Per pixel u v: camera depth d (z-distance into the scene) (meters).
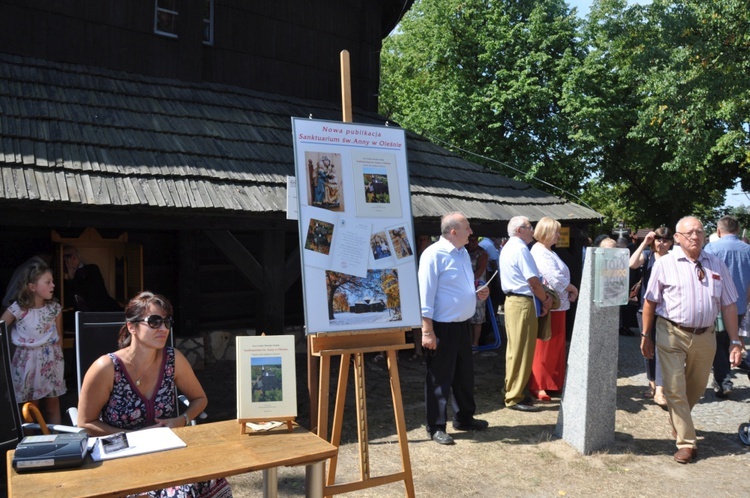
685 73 17.64
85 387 3.25
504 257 6.40
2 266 7.80
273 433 3.05
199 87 8.84
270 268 7.11
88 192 5.66
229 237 6.91
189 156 6.92
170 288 9.14
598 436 5.31
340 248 3.96
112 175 6.07
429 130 22.53
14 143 5.98
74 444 2.61
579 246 10.56
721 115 17.72
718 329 6.88
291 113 9.21
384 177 4.21
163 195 6.04
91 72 7.98
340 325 3.89
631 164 23.97
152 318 3.26
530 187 10.58
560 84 21.50
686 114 17.75
